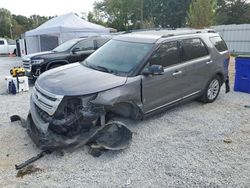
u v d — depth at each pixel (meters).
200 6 29.02
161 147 4.43
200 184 3.47
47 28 15.84
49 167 3.84
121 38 5.83
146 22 42.31
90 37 10.76
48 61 9.62
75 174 3.67
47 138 4.01
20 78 8.31
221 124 5.42
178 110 6.21
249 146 4.50
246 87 7.92
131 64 4.92
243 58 7.84
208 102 6.76
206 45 6.38
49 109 4.17
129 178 3.59
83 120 4.08
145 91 4.88
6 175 3.65
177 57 5.56
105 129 4.26
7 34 67.81
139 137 4.77
